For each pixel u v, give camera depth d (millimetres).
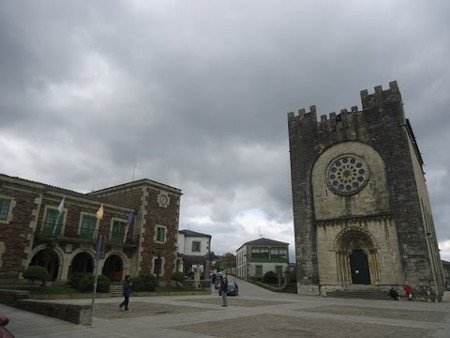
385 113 37344
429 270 30969
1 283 24859
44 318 13453
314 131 41750
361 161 37531
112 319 14016
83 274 28594
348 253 36312
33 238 27375
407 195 33844
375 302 27297
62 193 30781
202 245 63344
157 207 38281
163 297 28406
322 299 29875
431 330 12539
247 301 25875
